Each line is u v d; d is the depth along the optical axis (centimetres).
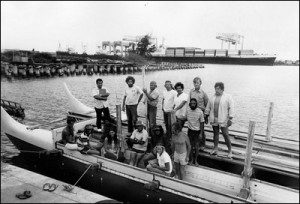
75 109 1066
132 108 758
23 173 687
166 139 677
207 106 602
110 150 683
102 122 865
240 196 518
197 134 597
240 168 576
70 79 3136
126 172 619
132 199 607
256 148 594
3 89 2480
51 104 1853
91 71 3594
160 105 1103
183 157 577
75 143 731
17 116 1544
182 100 645
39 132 852
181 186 542
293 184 517
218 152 619
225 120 575
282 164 527
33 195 590
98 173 657
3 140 1069
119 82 2192
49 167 772
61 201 571
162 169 573
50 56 4172
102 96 811
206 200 512
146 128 737
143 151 661
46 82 2950
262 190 520
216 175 570
